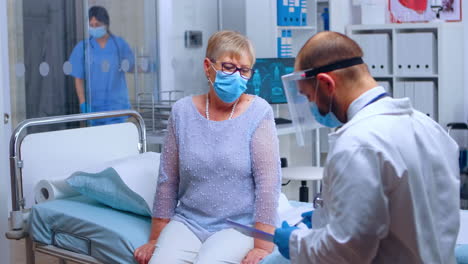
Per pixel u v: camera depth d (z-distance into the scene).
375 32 5.17
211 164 2.25
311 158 4.91
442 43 4.72
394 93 4.98
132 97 4.56
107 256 2.38
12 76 4.07
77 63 4.25
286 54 4.95
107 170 2.60
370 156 1.36
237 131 2.27
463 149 4.93
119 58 4.46
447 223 1.45
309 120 1.61
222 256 2.10
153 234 2.35
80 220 2.48
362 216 1.35
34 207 2.65
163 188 2.36
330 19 4.74
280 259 2.06
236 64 2.23
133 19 4.54
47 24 4.11
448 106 4.85
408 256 1.43
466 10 5.08
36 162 2.80
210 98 2.35
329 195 1.44
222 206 2.26
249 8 4.91
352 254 1.39
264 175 2.23
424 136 1.44
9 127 4.12
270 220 2.19
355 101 1.45
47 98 4.15
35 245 2.67
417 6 5.17
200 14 4.99
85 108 4.30
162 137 4.04
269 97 4.42
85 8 4.26
